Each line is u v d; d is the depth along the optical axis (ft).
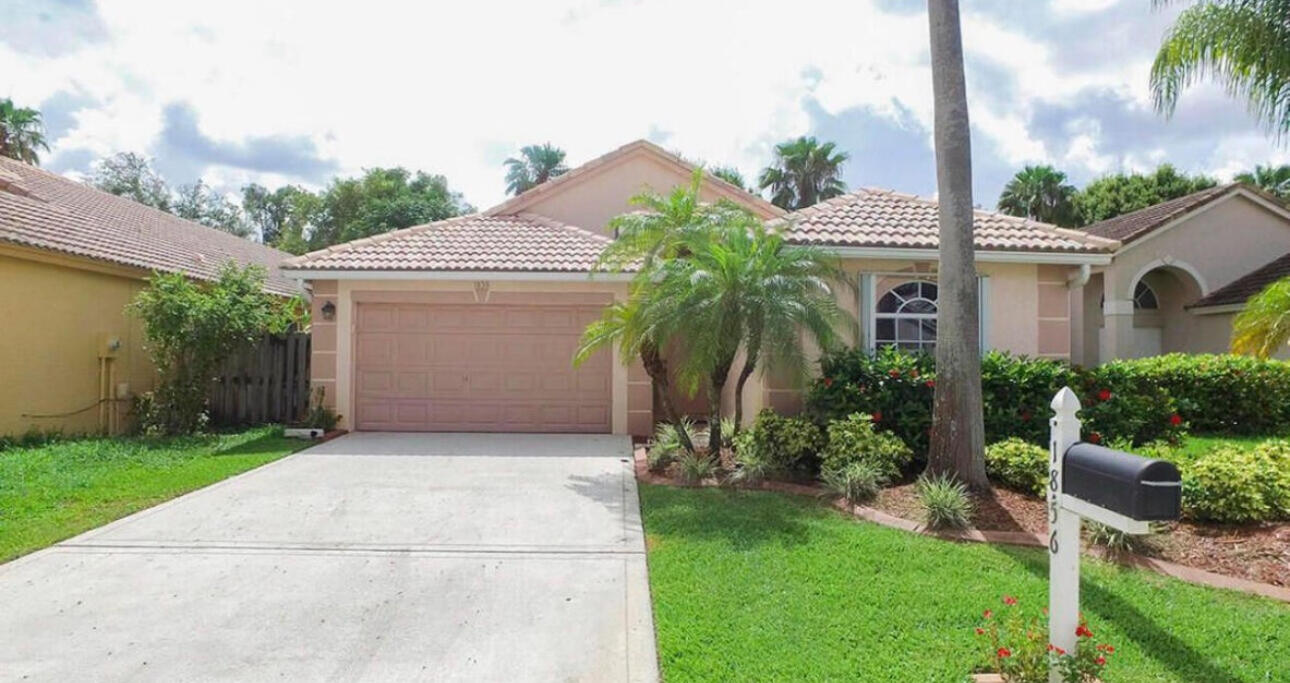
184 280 44.39
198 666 14.17
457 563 20.34
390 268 42.37
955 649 14.38
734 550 20.70
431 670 14.10
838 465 28.48
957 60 27.96
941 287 28.12
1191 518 22.52
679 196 34.55
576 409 44.34
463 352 44.24
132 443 38.55
